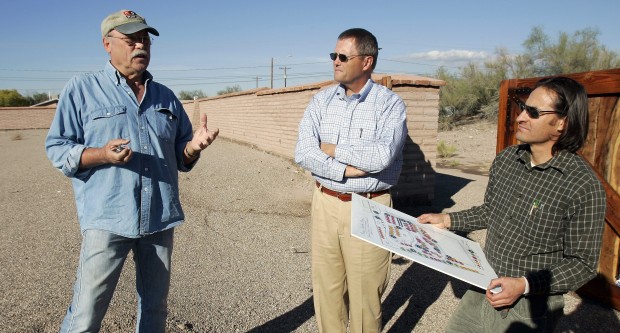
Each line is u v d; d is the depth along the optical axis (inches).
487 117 872.9
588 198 72.4
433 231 93.4
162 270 101.4
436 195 332.5
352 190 107.6
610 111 145.4
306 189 346.0
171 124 103.5
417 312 152.1
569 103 73.6
